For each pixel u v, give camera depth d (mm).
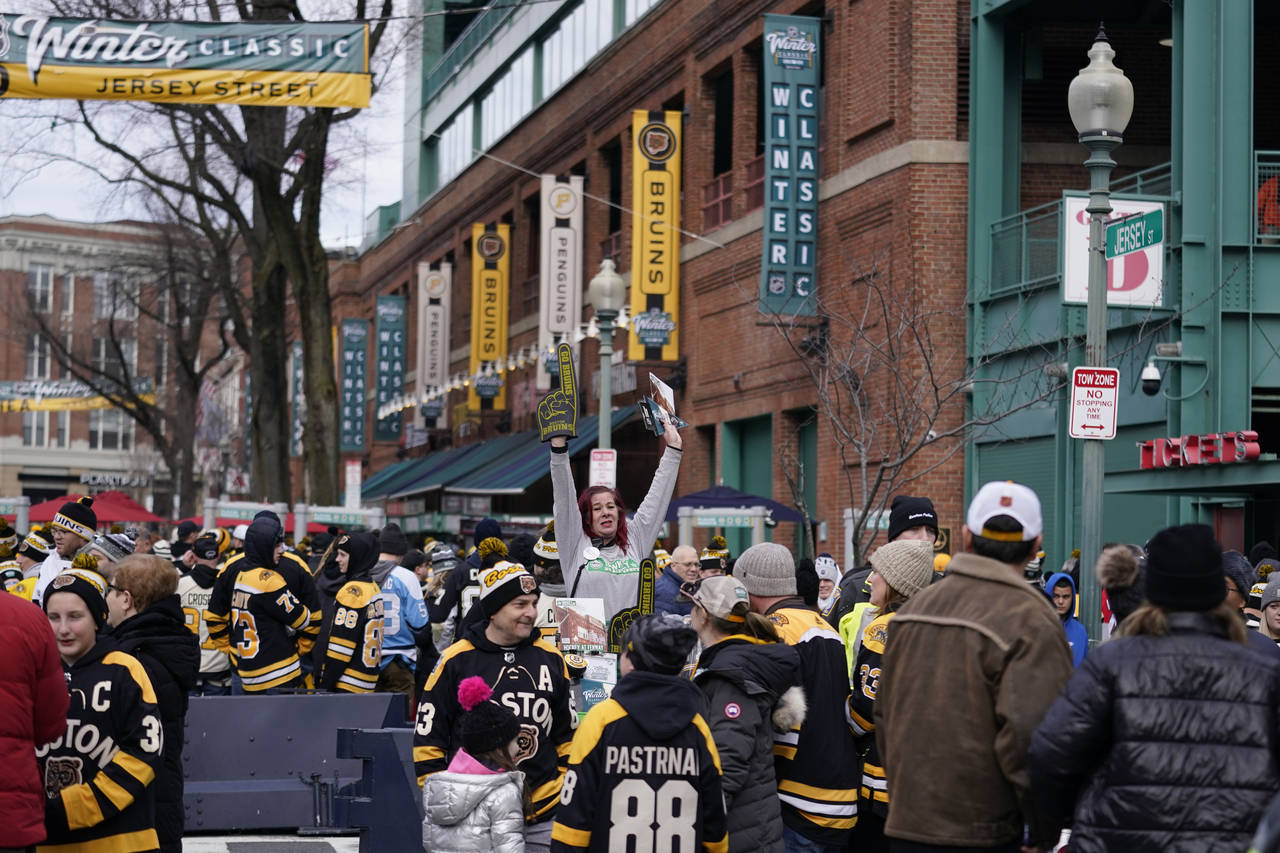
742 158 47188
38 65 32719
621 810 9172
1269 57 39219
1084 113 19047
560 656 11602
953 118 37500
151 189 71188
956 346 36969
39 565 22922
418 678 27172
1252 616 16812
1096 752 7852
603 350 34125
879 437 37531
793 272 41469
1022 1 35594
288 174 56562
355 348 94938
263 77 33375
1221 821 7465
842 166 40750
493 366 69125
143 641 11477
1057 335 33812
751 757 10289
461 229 81188
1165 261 31828
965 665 8734
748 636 10562
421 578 29516
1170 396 30906
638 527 14023
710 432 50281
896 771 8961
